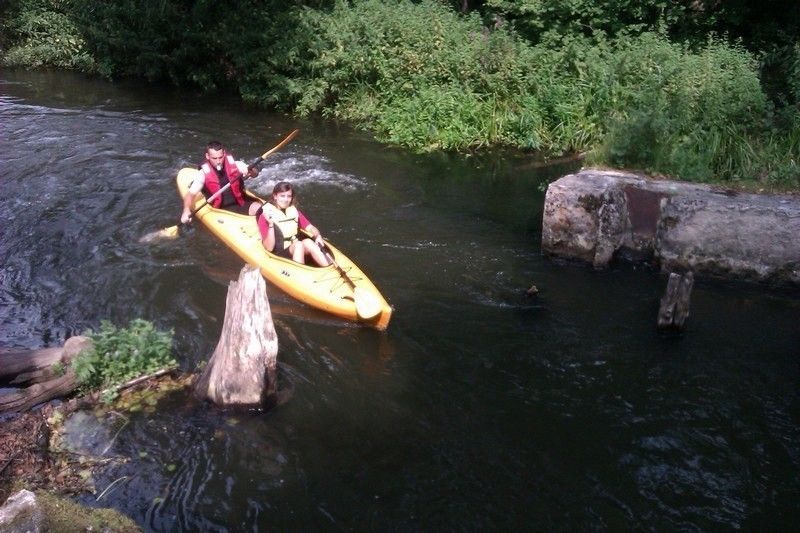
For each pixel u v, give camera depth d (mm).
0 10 15891
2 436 4613
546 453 4789
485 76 11141
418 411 5133
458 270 7125
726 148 8172
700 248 7113
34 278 6668
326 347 5820
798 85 8695
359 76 12172
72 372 5094
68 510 3439
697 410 5277
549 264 7348
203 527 4078
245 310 4828
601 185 7340
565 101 10680
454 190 9094
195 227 7648
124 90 13453
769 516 4371
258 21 13195
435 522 4203
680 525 4277
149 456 4555
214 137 10805
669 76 9883
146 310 6203
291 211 6816
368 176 9453
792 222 6852
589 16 12008
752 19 11703
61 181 8859
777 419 5215
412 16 12172
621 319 6398
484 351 5863
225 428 4828
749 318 6516
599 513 4328
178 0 14250
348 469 4566
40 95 12875
